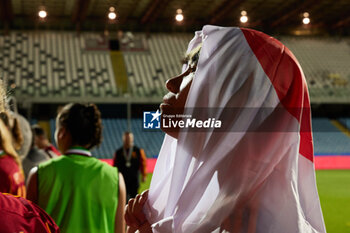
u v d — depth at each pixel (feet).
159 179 3.85
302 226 2.86
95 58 106.63
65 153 8.54
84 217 8.15
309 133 3.22
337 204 33.09
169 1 90.02
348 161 75.77
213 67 3.08
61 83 97.09
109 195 8.38
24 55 103.50
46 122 94.17
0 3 88.28
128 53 109.91
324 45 118.11
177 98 3.37
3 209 2.22
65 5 98.27
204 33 3.31
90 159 8.56
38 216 2.32
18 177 9.00
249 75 3.01
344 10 99.91
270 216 2.85
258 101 2.97
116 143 86.38
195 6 96.84
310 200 3.22
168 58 109.19
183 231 2.91
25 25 110.22
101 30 112.68
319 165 74.38
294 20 101.09
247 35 3.10
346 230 23.32
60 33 111.24
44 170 8.25
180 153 3.16
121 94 94.32
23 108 89.30
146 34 114.73
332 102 98.17
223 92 3.03
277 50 3.09
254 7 94.27
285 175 2.93
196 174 3.01
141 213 3.76
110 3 38.04
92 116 8.72
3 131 9.00
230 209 2.85
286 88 3.05
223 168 2.92
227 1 90.89
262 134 2.92
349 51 116.78
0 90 2.54
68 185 8.21
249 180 2.86
